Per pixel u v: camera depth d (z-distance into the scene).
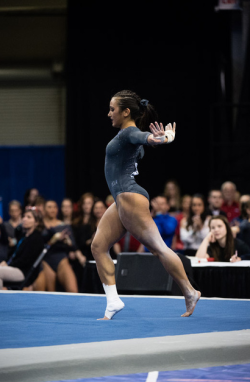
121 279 9.87
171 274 7.36
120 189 7.30
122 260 10.01
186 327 6.57
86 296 9.28
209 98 23.19
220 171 21.75
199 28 23.23
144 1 23.36
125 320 7.07
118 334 6.18
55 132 25.69
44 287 13.45
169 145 23.30
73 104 23.34
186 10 23.23
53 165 25.25
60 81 25.53
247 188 21.28
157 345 5.56
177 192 18.64
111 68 23.41
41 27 25.06
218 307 8.12
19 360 5.11
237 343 5.66
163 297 9.04
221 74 22.95
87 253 15.18
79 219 15.80
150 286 9.68
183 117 23.30
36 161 25.27
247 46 22.33
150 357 5.41
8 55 25.27
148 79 23.38
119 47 23.39
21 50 25.20
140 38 23.39
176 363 5.47
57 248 14.36
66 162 23.27
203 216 14.27
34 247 12.63
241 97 22.44
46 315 7.46
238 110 21.81
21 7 24.55
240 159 21.58
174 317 7.29
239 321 6.96
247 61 22.30
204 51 23.22
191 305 7.36
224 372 5.32
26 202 18.48
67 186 23.22
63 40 25.06
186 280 7.37
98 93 23.36
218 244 11.77
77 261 15.03
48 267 14.24
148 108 7.58
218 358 5.58
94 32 23.38
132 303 8.47
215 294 10.48
